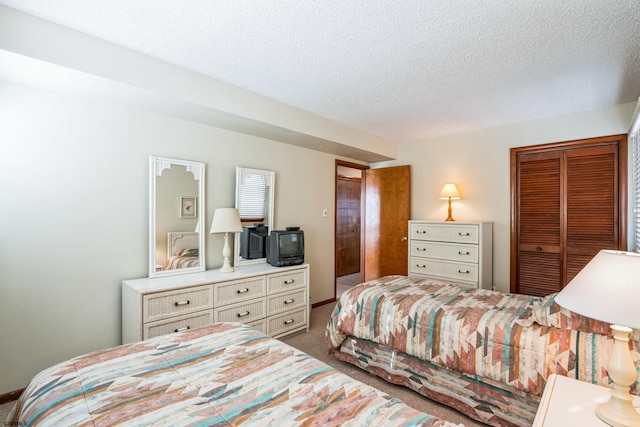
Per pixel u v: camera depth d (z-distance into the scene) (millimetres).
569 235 3447
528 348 1727
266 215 3656
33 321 2203
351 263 6922
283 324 3213
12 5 1696
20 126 2135
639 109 2381
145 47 2133
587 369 1549
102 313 2506
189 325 2508
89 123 2422
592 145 3320
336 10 1735
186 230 2957
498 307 2158
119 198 2584
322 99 3084
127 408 1005
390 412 1014
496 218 3953
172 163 2859
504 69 2426
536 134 3662
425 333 2109
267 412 1006
